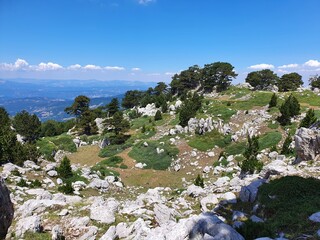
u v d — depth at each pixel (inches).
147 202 944.9
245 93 3870.6
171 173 2004.2
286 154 1706.4
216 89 4485.7
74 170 1646.2
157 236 513.3
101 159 2443.4
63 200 956.6
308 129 1171.9
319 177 872.3
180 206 979.9
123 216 794.8
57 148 2790.4
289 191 730.8
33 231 692.7
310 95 3351.4
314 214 573.9
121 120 2869.1
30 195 1072.8
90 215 760.3
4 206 478.0
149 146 2447.1
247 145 2114.9
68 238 695.1
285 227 572.4
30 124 2918.3
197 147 2271.2
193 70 4943.4
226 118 2790.4
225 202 874.1
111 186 1549.0
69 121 4448.8
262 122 2476.6
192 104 3230.8
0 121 2603.3
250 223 563.5
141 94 5639.8
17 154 1555.1
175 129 2674.7
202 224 510.0
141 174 2000.5
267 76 4434.1
